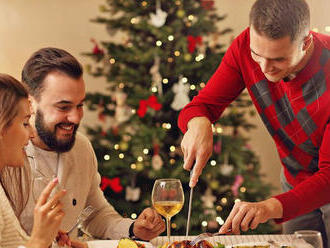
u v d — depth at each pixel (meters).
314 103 1.95
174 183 1.73
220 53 3.95
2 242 1.59
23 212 1.94
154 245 1.88
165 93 4.02
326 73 1.90
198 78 3.94
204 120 2.04
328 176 1.77
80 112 2.03
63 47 4.70
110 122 4.15
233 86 2.22
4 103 1.58
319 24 4.64
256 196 4.05
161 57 3.87
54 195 1.40
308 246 1.40
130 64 4.06
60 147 2.02
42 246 1.38
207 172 3.88
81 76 2.01
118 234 2.07
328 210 2.13
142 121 3.93
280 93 2.06
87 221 2.22
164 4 3.96
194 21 3.94
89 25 4.69
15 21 4.68
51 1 4.68
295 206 1.70
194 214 3.79
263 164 4.82
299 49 1.73
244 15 4.71
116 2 4.00
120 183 3.95
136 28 3.91
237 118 4.02
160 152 3.94
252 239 1.91
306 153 2.12
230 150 3.95
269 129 2.18
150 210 2.03
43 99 1.97
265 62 1.73
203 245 1.59
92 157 2.25
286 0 1.68
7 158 1.62
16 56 4.69
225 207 3.99
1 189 1.62
